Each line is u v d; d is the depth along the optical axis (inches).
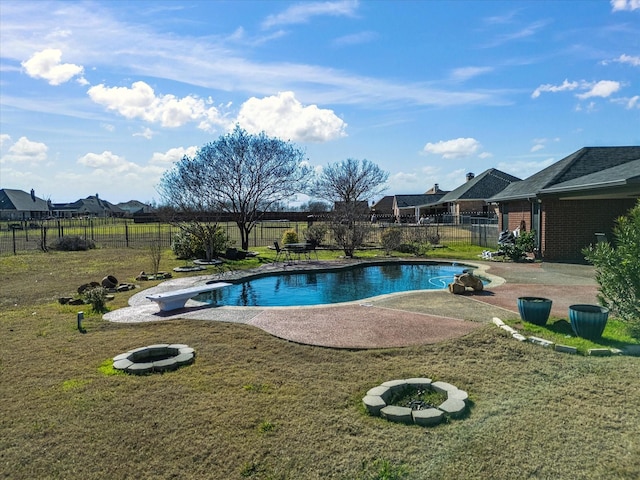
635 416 153.5
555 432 144.4
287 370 205.9
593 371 193.2
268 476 127.1
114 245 938.1
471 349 228.5
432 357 219.3
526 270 527.8
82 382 192.7
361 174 1556.3
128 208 4468.5
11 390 186.1
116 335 268.7
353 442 142.5
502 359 213.6
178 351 232.8
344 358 220.7
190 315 320.5
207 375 200.1
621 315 255.1
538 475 123.3
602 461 128.3
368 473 127.0
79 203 3865.7
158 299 325.1
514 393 175.2
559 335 242.2
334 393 179.2
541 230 621.6
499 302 346.0
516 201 725.9
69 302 370.6
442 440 141.9
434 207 2150.6
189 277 510.0
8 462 135.0
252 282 512.4
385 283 508.4
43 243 831.7
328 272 576.4
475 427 149.0
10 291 437.1
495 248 804.0
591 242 610.2
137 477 127.6
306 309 332.2
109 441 145.2
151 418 159.0
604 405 162.4
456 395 171.2
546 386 181.0
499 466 127.7
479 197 1621.6
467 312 312.3
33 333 277.1
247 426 152.7
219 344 246.2
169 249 834.2
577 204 610.2
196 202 732.0
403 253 768.3
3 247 900.6
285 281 522.9
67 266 615.5
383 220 1966.0
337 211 957.2
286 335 259.6
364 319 296.2
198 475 128.0
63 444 144.0
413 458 132.8
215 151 748.0
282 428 151.4
